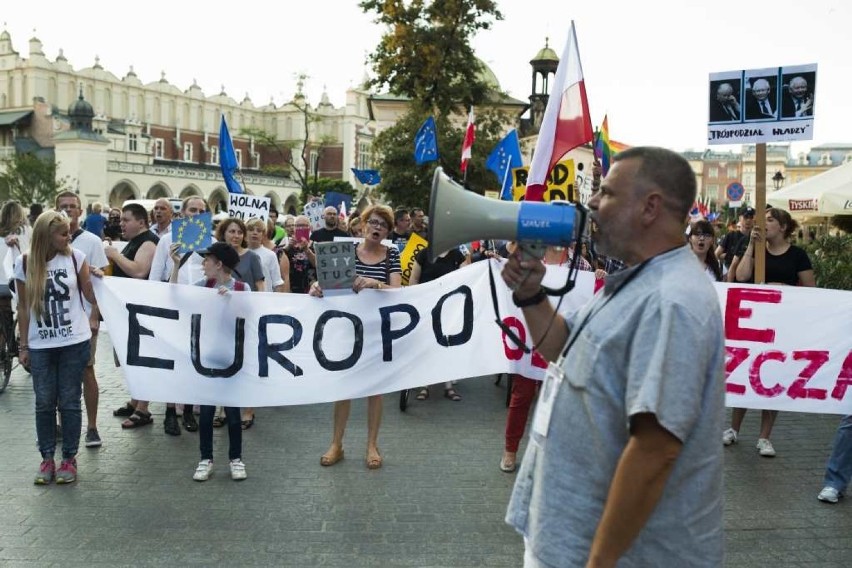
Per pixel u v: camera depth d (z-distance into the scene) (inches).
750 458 256.1
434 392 348.2
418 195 1181.1
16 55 3201.3
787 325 239.5
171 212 321.7
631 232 83.4
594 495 80.7
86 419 288.5
